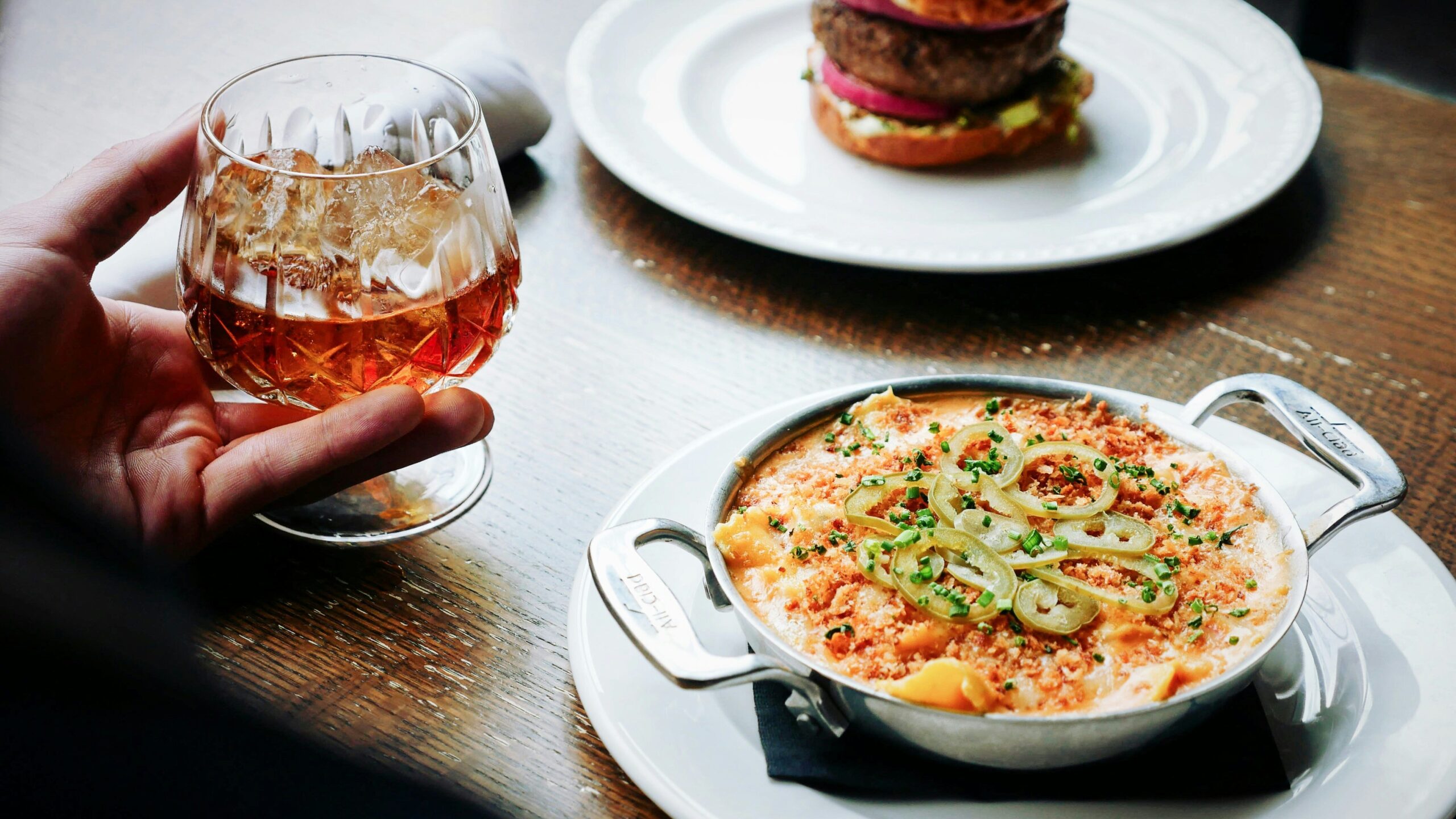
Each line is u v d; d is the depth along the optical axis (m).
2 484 0.50
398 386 0.51
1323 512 0.53
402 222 0.51
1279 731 0.48
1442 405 0.60
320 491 0.53
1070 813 0.46
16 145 0.73
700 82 0.79
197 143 0.51
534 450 0.58
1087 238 0.66
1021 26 0.72
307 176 0.50
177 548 0.50
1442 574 0.51
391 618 0.52
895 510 0.51
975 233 0.68
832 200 0.72
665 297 0.66
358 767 0.48
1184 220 0.67
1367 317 0.64
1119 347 0.63
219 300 0.51
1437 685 0.49
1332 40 1.05
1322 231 0.69
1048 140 0.76
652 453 0.58
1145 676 0.47
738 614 0.47
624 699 0.49
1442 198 0.70
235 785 0.45
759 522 0.51
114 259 0.59
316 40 0.81
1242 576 0.49
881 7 0.73
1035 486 0.52
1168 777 0.47
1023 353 0.63
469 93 0.54
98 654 0.47
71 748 0.44
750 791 0.47
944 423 0.54
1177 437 0.53
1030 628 0.48
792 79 0.80
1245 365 0.62
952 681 0.45
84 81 0.78
